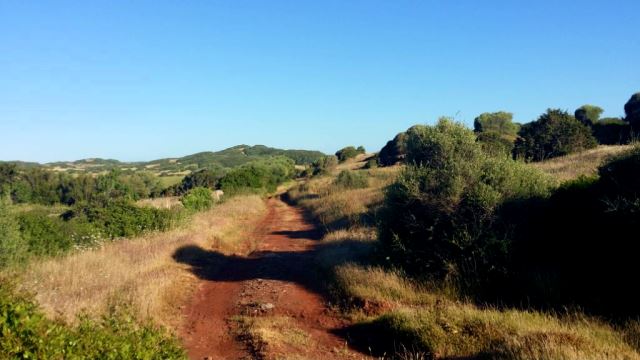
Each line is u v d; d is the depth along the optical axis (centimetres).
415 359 729
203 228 2069
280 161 8662
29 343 385
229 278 1394
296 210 3609
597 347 648
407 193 1159
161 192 5738
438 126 1296
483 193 1095
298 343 833
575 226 1038
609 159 1068
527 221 1101
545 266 1045
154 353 546
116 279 1120
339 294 1105
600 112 4222
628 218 892
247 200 3691
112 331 536
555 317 829
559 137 2827
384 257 1218
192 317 1024
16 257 1187
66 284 1050
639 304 845
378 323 887
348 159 8262
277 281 1303
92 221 1828
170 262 1472
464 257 1081
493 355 669
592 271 964
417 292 1050
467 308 874
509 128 4422
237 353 805
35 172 4625
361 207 2317
